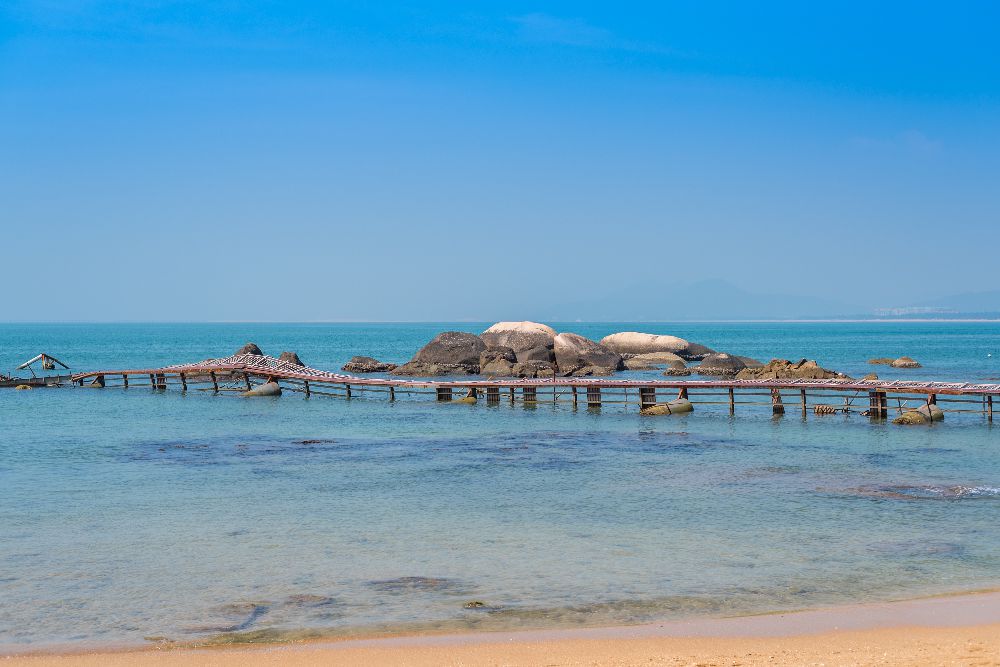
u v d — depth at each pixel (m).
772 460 35.38
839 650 14.24
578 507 26.72
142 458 36.38
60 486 30.19
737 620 16.30
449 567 20.22
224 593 18.36
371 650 14.73
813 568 19.98
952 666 13.12
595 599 17.78
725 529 23.80
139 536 23.19
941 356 121.44
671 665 13.55
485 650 14.62
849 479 31.03
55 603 17.75
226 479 31.52
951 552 21.28
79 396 65.56
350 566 20.34
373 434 44.00
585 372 84.12
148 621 16.66
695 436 42.75
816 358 119.75
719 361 83.00
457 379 80.88
